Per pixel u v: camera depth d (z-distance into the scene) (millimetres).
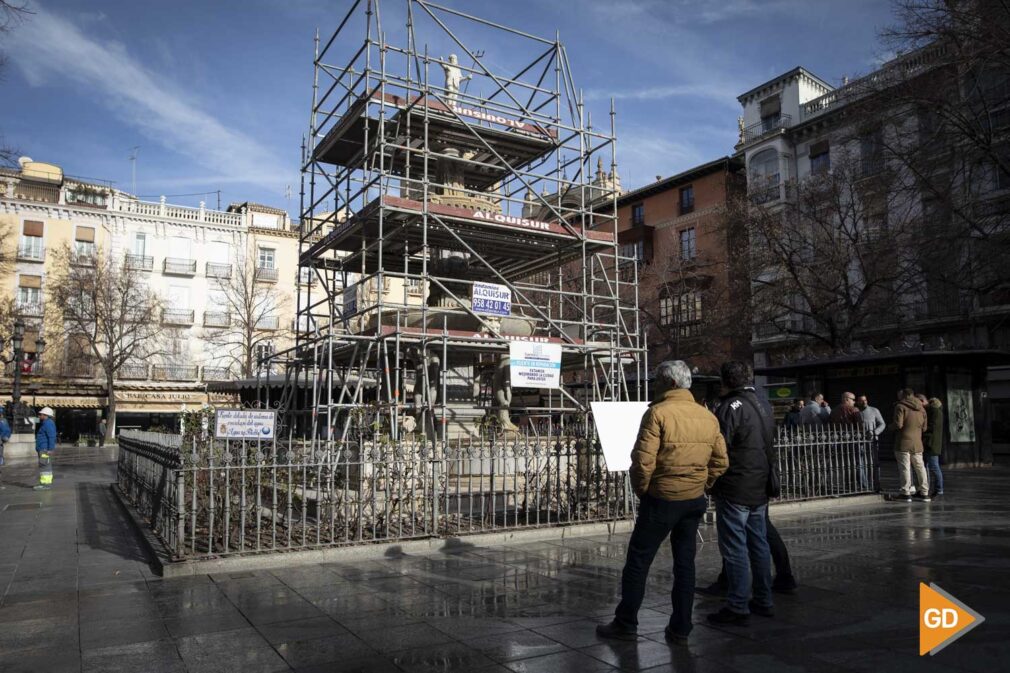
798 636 4531
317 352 11586
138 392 44500
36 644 4512
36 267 43375
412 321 12070
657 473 4457
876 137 21391
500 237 12500
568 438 8758
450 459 7902
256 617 5055
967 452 19031
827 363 20625
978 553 6980
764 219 27141
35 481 16953
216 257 48000
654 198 42812
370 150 13117
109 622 4969
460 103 12953
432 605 5340
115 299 42219
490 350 11625
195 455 6715
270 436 7102
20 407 32719
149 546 7320
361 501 7367
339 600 5492
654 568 6633
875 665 3979
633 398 24031
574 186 13594
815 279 25562
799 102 36156
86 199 45875
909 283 25141
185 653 4316
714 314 32750
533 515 8961
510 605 5332
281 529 7914
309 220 14031
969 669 3883
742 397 5062
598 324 12852
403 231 11875
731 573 4789
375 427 8148
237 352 47031
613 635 4504
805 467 10875
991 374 27875
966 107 17734
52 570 6703
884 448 19906
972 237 18266
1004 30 15680
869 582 5898
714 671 3930
